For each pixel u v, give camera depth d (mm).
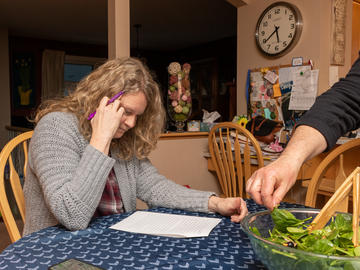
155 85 1248
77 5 4965
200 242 838
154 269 686
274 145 2373
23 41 7000
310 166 2312
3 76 6348
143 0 4793
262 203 678
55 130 1094
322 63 2498
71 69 7688
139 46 8133
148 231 914
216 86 7461
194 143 2684
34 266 696
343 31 2623
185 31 6645
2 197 1042
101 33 6750
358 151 2137
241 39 3088
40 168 1022
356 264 454
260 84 2914
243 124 2811
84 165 989
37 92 7164
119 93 1088
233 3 3051
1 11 5250
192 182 2691
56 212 923
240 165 2088
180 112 2650
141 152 1289
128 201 1259
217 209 1083
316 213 729
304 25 2562
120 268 689
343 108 820
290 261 500
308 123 801
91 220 1017
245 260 732
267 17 2797
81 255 753
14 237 1030
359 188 595
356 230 577
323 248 522
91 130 1142
